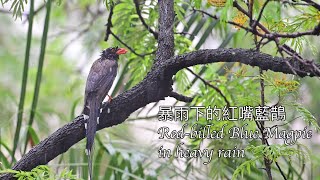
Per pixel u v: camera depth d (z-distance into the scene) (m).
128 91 8.83
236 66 11.49
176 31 11.03
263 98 9.52
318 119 11.17
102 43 15.64
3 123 12.56
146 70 11.25
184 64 8.59
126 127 11.42
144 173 10.89
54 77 17.42
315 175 13.69
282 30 9.00
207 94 10.95
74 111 11.48
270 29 9.12
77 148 10.70
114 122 8.84
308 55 11.40
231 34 11.39
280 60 8.19
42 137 12.91
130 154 11.12
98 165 10.63
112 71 9.68
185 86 11.16
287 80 9.59
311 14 8.87
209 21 11.20
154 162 11.01
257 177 10.73
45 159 8.71
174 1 9.78
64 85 17.27
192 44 11.40
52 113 13.16
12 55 17.56
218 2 8.38
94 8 16.83
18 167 8.70
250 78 10.71
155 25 11.28
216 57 8.46
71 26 17.27
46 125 12.57
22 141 11.14
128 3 11.03
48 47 17.91
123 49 10.32
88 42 16.31
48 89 17.19
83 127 8.77
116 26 11.34
